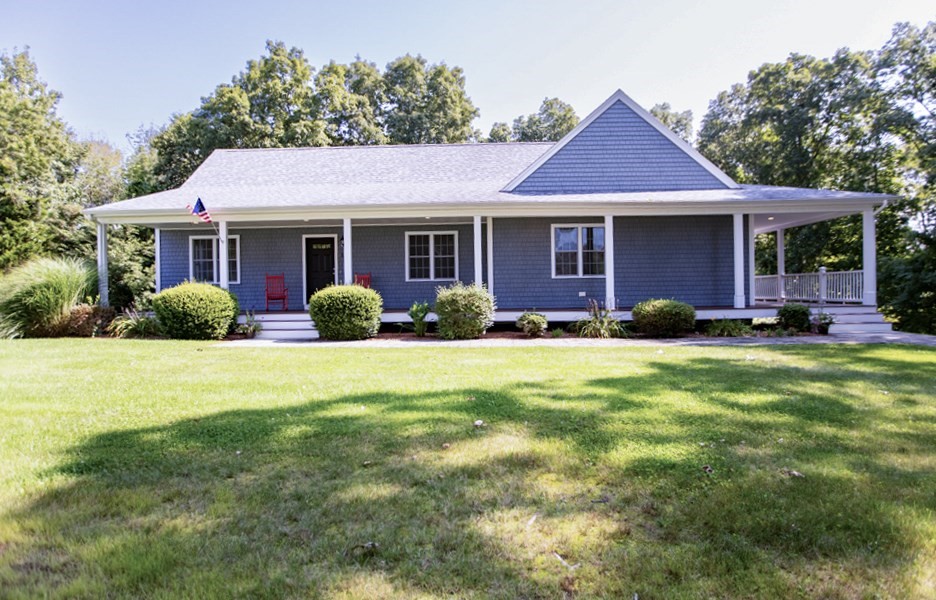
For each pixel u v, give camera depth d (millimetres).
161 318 11414
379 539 2398
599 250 14078
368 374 6566
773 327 12172
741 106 25953
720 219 13906
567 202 12344
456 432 3979
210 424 4215
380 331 13664
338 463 3350
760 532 2455
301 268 14922
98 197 24547
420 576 2098
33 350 9000
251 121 25047
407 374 6551
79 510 2674
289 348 9656
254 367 7184
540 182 13805
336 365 7355
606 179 13828
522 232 14055
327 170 15883
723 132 27391
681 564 2180
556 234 14070
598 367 7000
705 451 3545
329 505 2748
